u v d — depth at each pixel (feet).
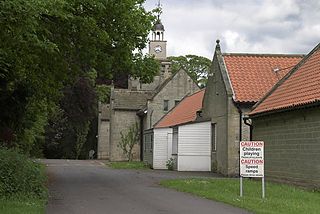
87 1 57.57
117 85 231.50
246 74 101.30
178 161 110.32
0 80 66.90
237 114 95.45
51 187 64.08
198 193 55.88
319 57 77.25
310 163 64.03
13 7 35.63
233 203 46.93
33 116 95.61
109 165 136.26
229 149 94.89
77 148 201.05
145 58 82.07
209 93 111.04
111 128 191.31
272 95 81.46
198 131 110.93
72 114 182.91
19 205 39.68
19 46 46.03
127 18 69.46
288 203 46.96
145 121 182.19
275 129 75.61
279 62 106.01
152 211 42.14
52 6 43.55
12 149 59.11
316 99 60.59
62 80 74.74
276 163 74.84
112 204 46.75
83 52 69.46
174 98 176.35
